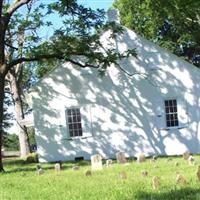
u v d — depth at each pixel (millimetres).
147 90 35844
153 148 35625
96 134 35812
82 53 28766
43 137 35938
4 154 59094
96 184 16188
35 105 36000
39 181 18953
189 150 35500
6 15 27406
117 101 35875
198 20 43906
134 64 36031
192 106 35656
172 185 14219
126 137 35750
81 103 35938
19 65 45719
